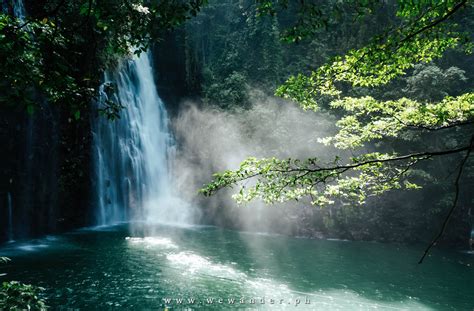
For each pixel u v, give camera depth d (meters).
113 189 25.70
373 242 23.80
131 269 13.98
